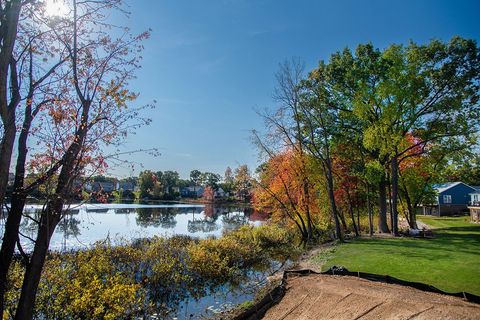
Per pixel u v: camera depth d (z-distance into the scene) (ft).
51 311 33.53
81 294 34.78
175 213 237.25
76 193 24.03
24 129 22.74
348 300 35.50
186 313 40.19
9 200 23.11
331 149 102.63
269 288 45.09
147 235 113.91
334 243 82.94
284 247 90.79
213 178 475.31
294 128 95.20
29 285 22.18
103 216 188.14
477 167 164.76
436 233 93.15
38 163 23.02
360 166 100.07
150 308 40.42
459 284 38.50
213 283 53.42
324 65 93.04
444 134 87.25
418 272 44.98
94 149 23.62
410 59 84.69
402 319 29.40
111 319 33.42
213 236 104.27
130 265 54.03
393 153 86.12
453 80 79.77
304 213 109.09
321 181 100.89
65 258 52.29
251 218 209.87
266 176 102.42
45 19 22.82
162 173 439.22
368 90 88.17
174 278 49.42
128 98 24.53
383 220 103.19
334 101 96.22
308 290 40.65
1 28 19.56
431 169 105.50
